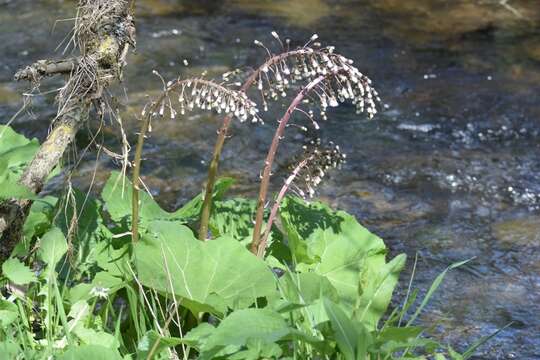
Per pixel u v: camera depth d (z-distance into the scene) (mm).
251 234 5301
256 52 11320
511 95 10477
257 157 8945
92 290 4770
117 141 8969
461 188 8609
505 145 9453
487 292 6996
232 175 8617
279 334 4211
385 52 11484
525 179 8805
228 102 4516
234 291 4754
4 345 4371
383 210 8188
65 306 4941
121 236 5203
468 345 6324
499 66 11180
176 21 12047
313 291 4785
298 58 4668
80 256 5188
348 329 4309
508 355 6262
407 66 11133
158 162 8719
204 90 4555
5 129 5895
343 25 12219
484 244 7711
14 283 5031
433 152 9234
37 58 10883
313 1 12945
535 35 12047
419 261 7414
